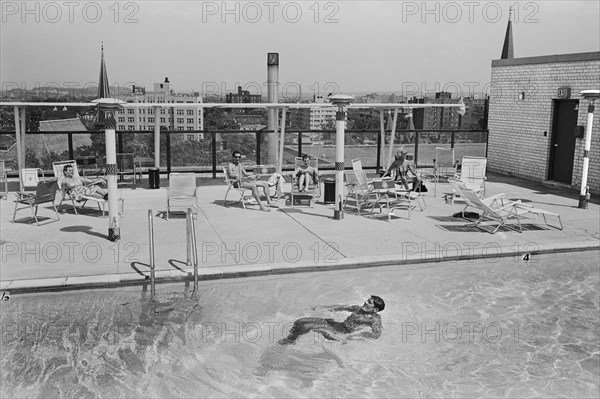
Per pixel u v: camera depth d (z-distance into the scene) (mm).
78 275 8336
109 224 10203
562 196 15398
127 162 16938
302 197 13688
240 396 5691
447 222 12172
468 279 9055
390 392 5824
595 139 15664
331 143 18906
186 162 17922
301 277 8945
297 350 6629
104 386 5812
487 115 20531
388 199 12492
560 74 16812
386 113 19625
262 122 18344
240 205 13758
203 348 6633
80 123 16719
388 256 9516
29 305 7707
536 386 6004
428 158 19875
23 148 15492
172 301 7926
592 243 10500
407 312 7785
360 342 6855
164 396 5664
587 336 7172
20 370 6086
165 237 10562
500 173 19797
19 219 11969
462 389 5910
